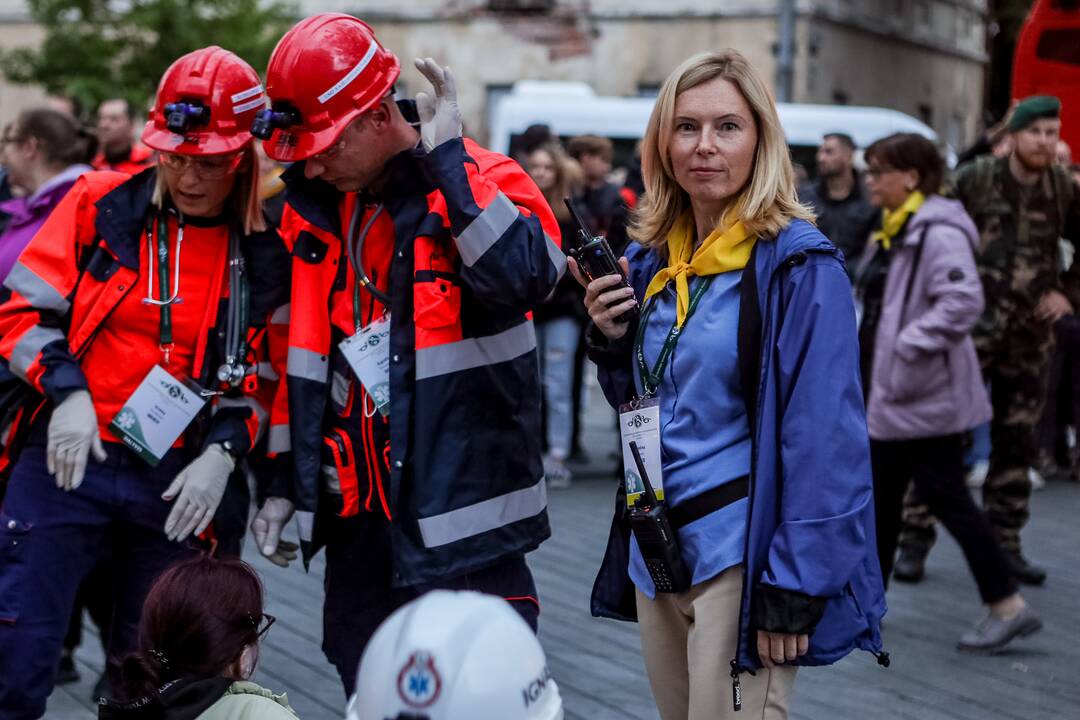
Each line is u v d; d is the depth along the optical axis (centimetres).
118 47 1753
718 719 290
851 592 286
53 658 354
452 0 2345
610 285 309
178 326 356
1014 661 540
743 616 283
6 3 2392
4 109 2370
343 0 2369
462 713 162
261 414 361
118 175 365
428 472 318
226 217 359
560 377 896
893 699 494
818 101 2255
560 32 2316
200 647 259
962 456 560
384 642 169
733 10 2234
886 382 562
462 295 322
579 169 878
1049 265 666
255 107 349
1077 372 971
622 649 549
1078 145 724
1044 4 725
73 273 355
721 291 296
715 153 296
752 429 289
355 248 332
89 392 350
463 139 316
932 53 2698
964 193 674
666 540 293
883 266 584
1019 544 668
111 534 365
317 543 350
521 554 334
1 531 354
